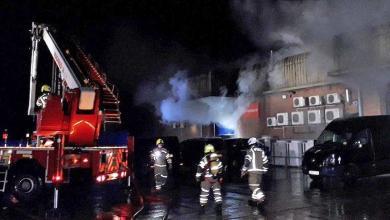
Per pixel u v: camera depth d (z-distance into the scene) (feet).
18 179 27.61
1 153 27.48
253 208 26.32
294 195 31.40
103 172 28.94
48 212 25.63
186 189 36.73
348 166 35.27
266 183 38.96
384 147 37.68
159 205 28.07
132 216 23.90
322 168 35.86
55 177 26.91
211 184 26.43
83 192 34.53
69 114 27.58
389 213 23.48
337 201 28.17
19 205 27.84
